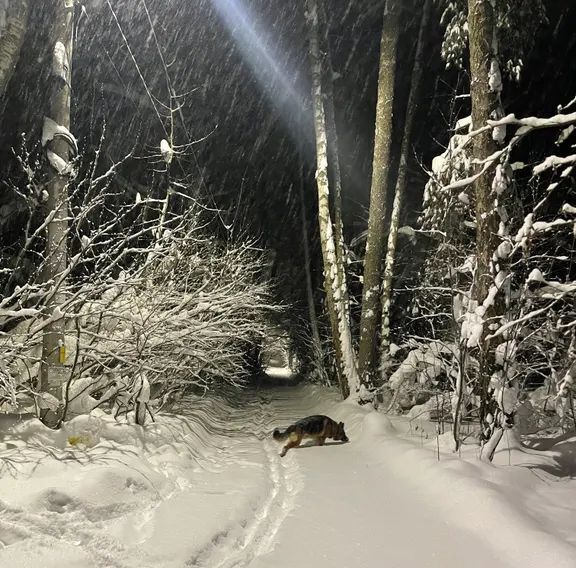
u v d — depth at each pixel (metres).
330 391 18.20
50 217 6.44
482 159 7.20
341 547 4.32
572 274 8.93
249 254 12.42
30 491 4.57
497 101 7.25
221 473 6.87
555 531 4.41
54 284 6.77
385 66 12.87
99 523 4.50
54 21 7.43
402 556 4.14
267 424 12.60
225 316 9.32
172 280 8.92
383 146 13.02
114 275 10.13
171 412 10.16
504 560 4.00
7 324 8.13
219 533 4.47
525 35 9.88
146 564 3.82
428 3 14.23
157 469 6.27
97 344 7.62
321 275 23.80
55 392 6.80
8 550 3.72
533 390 8.96
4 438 5.84
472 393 7.29
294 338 25.30
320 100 14.33
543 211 8.81
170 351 8.55
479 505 4.80
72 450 5.93
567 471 6.18
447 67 11.05
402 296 15.56
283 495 6.02
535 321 7.80
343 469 7.03
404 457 6.82
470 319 6.80
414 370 11.25
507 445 6.73
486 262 7.09
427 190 10.22
